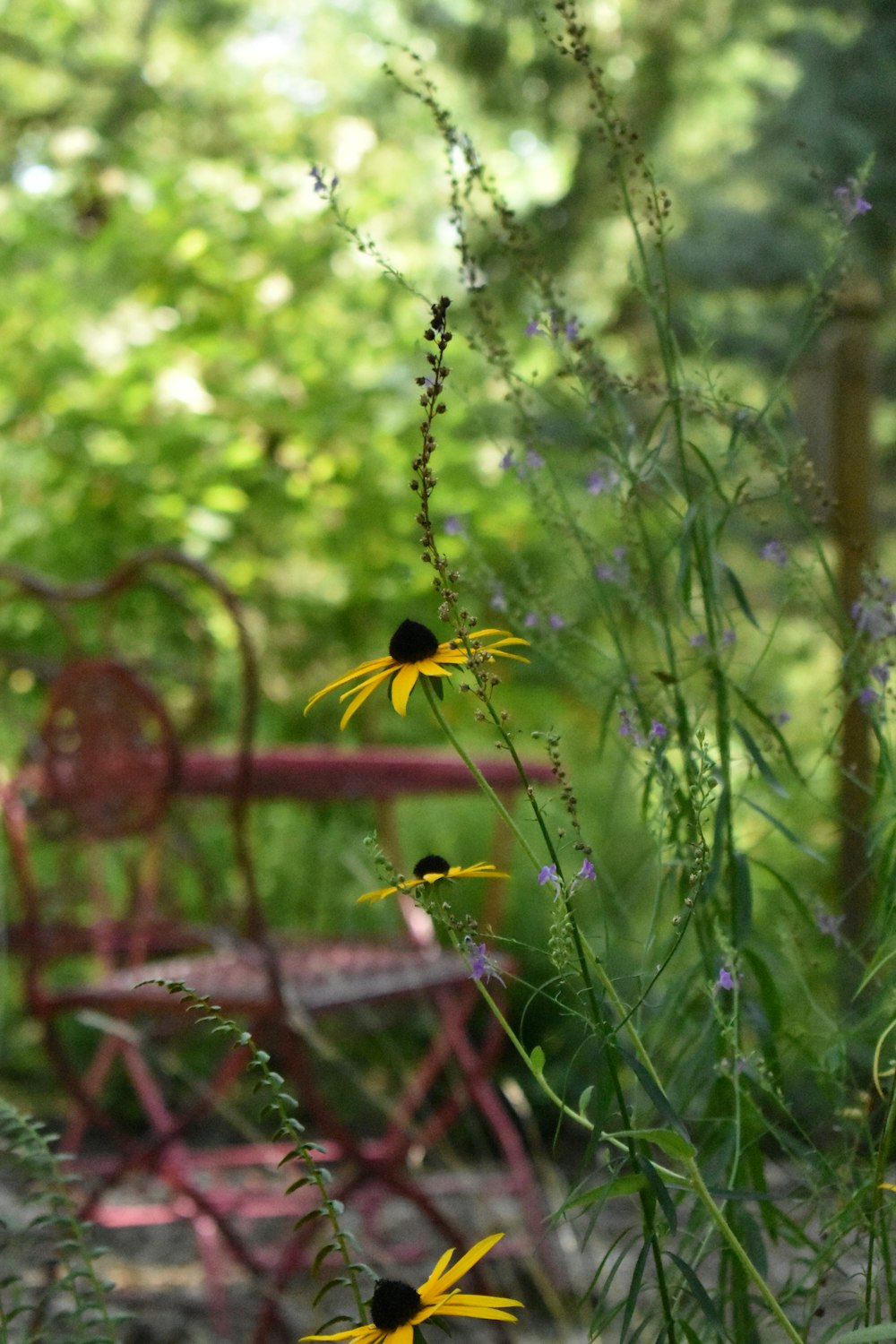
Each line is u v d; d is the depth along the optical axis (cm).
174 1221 305
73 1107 376
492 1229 292
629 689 145
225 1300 260
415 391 484
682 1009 144
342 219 147
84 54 923
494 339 156
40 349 485
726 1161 121
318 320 506
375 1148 281
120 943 281
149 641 474
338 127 691
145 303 514
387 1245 290
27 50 921
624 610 161
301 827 420
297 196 514
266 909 407
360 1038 388
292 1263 219
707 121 954
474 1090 274
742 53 901
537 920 380
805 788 142
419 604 488
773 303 891
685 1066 136
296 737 499
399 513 471
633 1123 117
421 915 282
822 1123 141
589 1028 114
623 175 149
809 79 789
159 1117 274
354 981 236
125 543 472
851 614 147
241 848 220
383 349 499
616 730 150
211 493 458
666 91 902
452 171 154
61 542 466
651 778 136
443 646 109
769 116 895
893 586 144
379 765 267
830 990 147
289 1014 216
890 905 126
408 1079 324
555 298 156
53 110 917
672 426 147
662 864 131
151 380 475
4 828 244
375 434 478
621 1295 241
